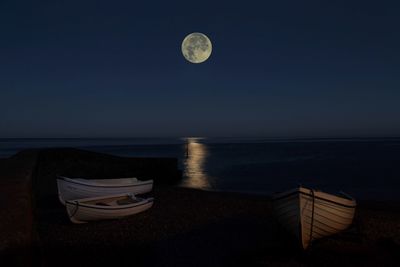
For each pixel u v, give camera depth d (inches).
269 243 336.8
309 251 293.4
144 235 361.1
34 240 193.8
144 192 596.1
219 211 484.4
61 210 478.9
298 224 283.3
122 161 917.2
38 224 399.9
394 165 1669.5
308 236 288.4
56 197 578.9
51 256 297.1
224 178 1123.3
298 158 2276.1
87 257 296.2
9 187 256.4
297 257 289.7
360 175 1240.2
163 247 325.4
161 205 520.4
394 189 912.9
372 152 3122.5
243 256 298.7
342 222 305.9
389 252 301.3
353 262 275.9
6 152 2689.5
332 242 322.7
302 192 283.9
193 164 1744.6
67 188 454.3
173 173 971.3
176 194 638.5
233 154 2839.6
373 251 301.0
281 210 306.2
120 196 457.4
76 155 883.4
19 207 185.2
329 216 293.7
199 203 543.5
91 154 925.8
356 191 880.3
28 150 869.2
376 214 485.7
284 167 1563.7
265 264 275.9
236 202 557.9
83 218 388.5
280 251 307.4
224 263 284.8
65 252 307.1
